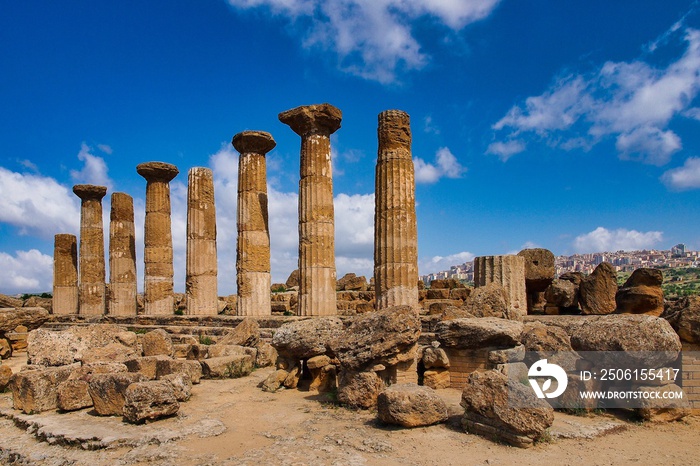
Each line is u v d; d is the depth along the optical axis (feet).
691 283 173.06
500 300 47.85
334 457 27.17
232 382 47.78
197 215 82.07
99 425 33.94
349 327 39.14
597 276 63.36
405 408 31.24
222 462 27.07
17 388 39.09
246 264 75.20
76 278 106.93
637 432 31.04
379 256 57.31
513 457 26.76
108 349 48.11
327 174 67.15
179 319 79.46
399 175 57.26
